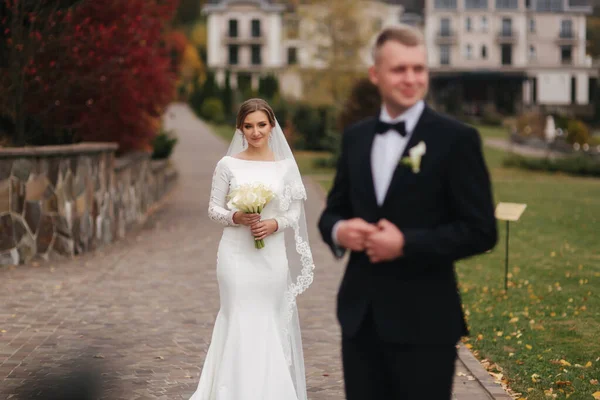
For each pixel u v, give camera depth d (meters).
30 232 11.40
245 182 5.32
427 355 3.65
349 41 54.28
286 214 5.36
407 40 3.63
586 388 5.98
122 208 15.09
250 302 5.19
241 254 5.23
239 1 89.06
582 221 17.61
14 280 10.10
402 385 3.68
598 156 38.19
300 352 5.46
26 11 14.00
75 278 10.36
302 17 56.62
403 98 3.65
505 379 6.23
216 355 5.25
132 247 13.39
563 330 7.86
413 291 3.66
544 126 52.91
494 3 87.50
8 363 6.55
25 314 8.34
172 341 7.35
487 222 3.55
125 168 15.60
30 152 11.06
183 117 71.88
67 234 12.06
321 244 14.09
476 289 10.20
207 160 37.69
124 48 14.44
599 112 76.56
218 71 89.38
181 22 103.50
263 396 5.01
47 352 6.91
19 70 13.33
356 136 3.85
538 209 20.05
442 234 3.54
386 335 3.65
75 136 15.67
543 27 89.19
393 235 3.52
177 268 11.30
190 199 22.25
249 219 5.13
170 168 26.61
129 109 15.22
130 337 7.47
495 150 45.47
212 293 9.57
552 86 89.06
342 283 3.87
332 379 6.28
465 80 87.44
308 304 9.07
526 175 33.75
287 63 89.88
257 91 75.69
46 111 14.04
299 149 44.12
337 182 3.96
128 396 5.78
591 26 104.75
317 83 54.97
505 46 88.44
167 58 15.98
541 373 6.40
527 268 11.77
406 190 3.63
